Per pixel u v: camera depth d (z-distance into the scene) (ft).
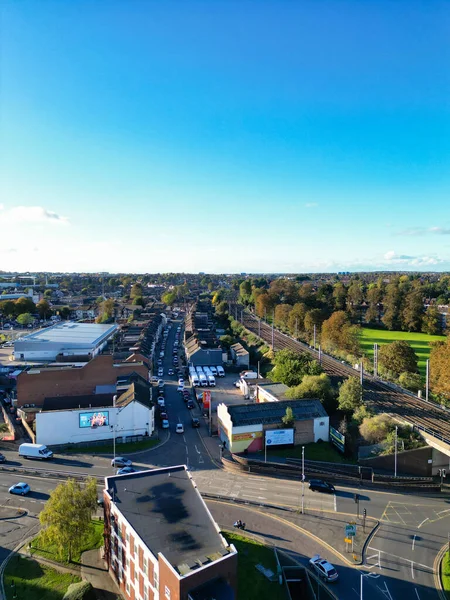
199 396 354.33
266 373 428.56
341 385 318.86
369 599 137.80
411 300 645.51
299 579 146.10
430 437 232.53
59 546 150.00
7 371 409.69
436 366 330.13
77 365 382.01
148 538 124.88
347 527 153.99
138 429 273.33
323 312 580.71
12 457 242.99
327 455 251.80
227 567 116.06
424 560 157.69
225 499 195.62
